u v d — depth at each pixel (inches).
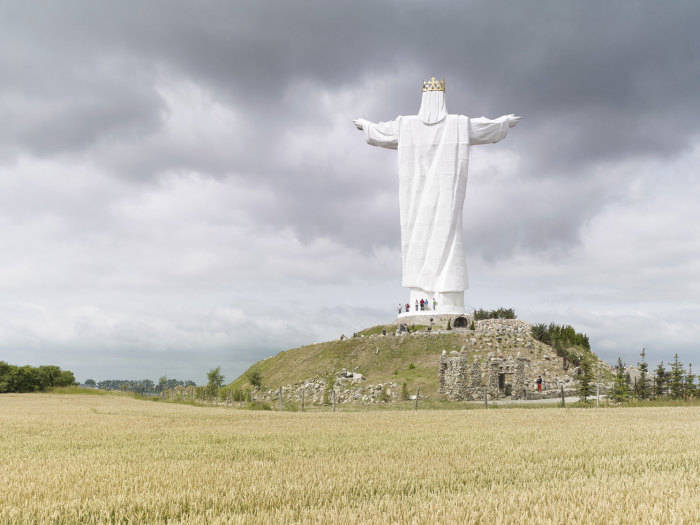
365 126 4015.8
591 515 348.2
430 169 3855.8
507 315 3895.2
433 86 3907.5
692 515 345.1
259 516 359.9
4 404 1929.1
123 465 569.9
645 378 2401.6
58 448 724.7
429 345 3289.9
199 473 516.4
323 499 411.5
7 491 441.7
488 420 1183.6
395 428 991.0
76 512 383.6
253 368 3796.8
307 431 935.0
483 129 3836.1
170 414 1427.2
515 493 421.1
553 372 2871.6
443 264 3774.6
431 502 392.5
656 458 599.2
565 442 754.2
